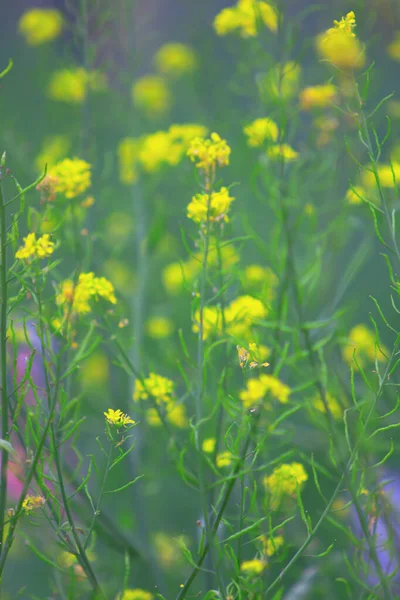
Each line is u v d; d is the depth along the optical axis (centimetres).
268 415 164
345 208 196
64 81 258
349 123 197
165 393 175
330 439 164
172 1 344
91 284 168
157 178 232
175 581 204
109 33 214
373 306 299
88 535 163
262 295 172
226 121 262
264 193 271
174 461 176
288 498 179
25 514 162
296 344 166
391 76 316
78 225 189
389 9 239
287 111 187
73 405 170
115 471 214
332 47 167
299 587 190
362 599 172
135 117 239
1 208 159
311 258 198
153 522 218
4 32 505
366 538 165
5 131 265
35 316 163
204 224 169
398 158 218
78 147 234
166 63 317
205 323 177
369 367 205
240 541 162
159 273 290
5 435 160
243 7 189
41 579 211
